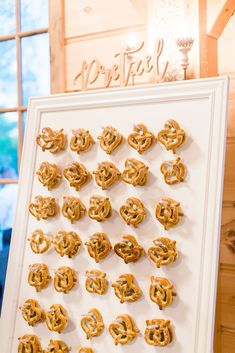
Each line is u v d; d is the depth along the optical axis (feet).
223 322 6.24
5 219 8.63
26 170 5.94
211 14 6.00
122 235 5.09
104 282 5.15
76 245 5.38
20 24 8.32
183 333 4.68
